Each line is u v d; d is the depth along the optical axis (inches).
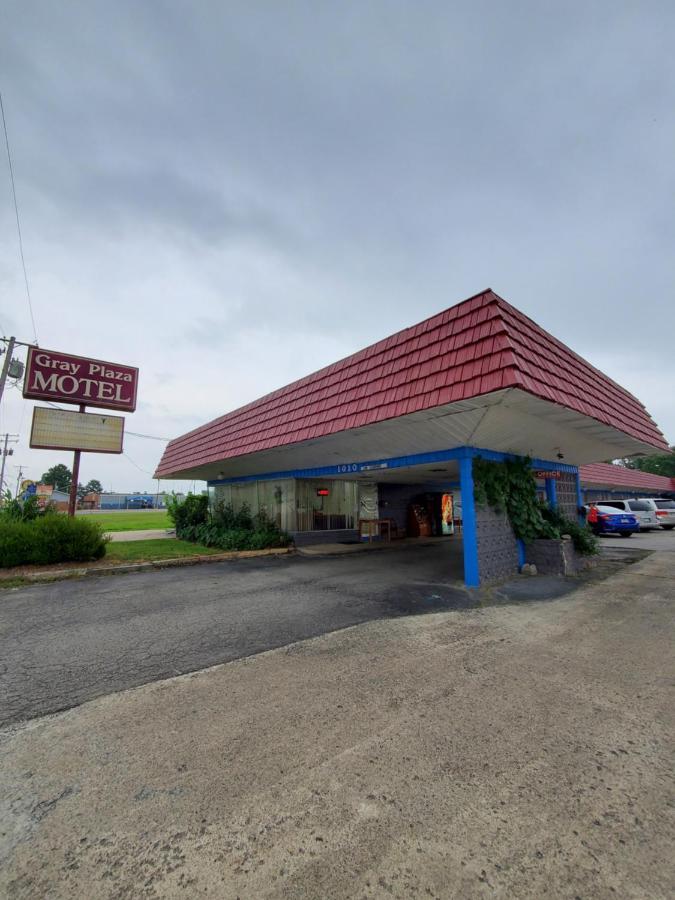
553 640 196.7
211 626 222.5
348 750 113.0
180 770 105.7
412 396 295.6
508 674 159.9
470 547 314.0
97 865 78.3
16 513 431.2
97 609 256.8
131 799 95.6
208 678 159.8
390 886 73.2
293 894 72.0
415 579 336.8
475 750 112.3
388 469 423.2
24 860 79.4
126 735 122.0
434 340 298.7
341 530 591.5
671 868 75.8
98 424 506.0
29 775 104.8
